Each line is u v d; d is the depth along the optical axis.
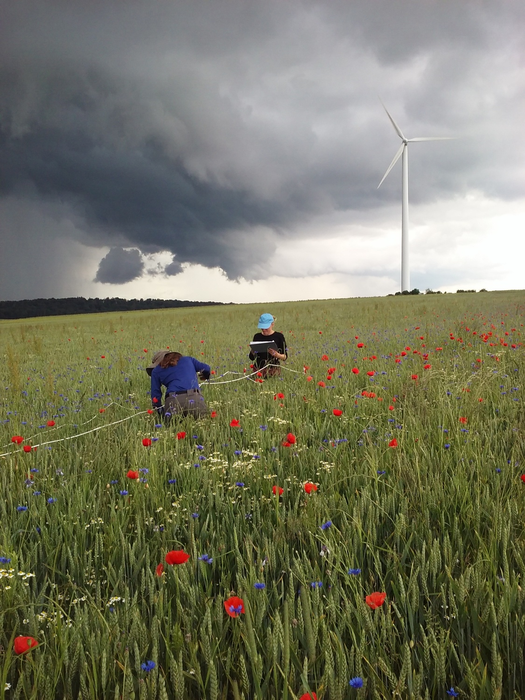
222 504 3.02
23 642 1.44
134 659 1.70
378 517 2.70
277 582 2.19
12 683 1.64
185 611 1.94
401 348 10.67
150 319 35.44
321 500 2.88
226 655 1.76
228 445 4.28
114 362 11.48
